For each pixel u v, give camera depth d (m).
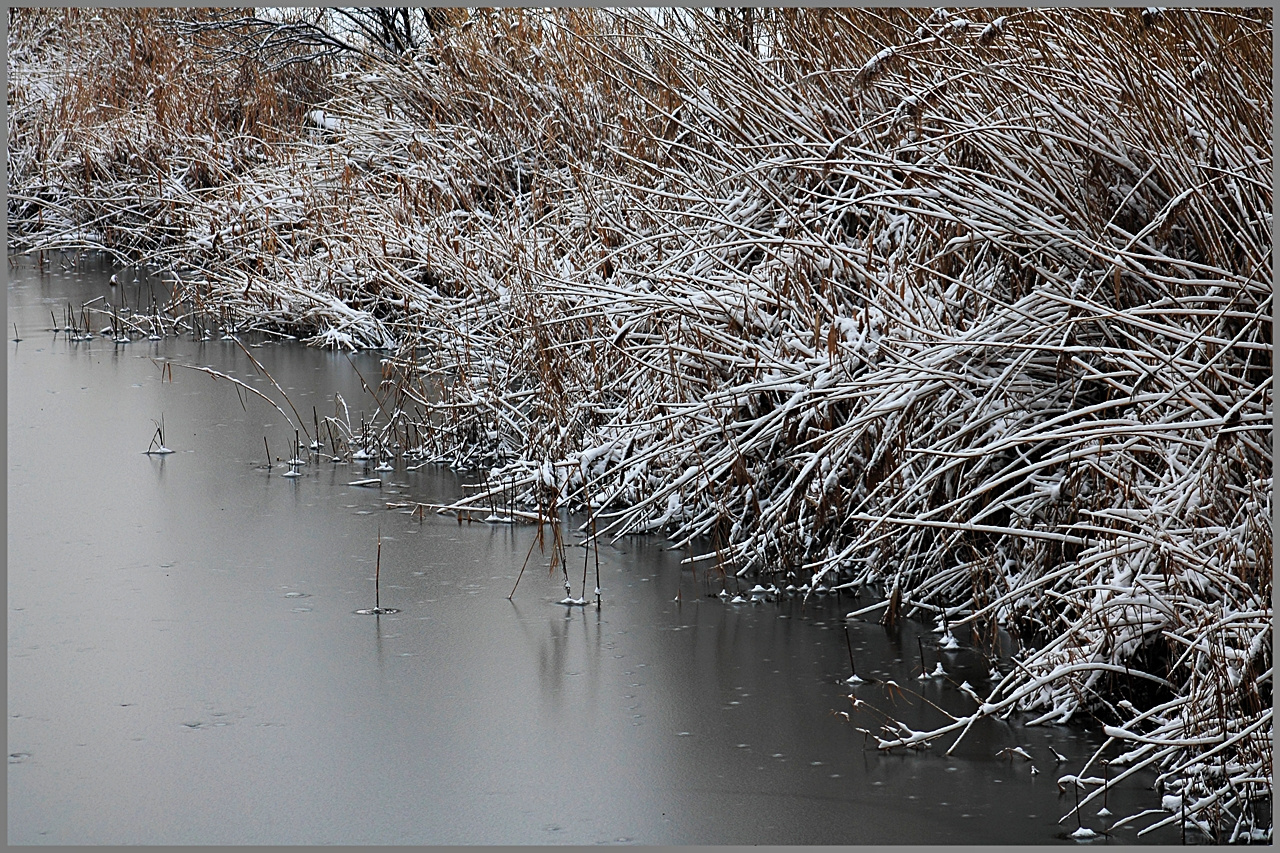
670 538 10.92
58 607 9.19
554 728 7.53
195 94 27.34
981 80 10.37
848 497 9.87
